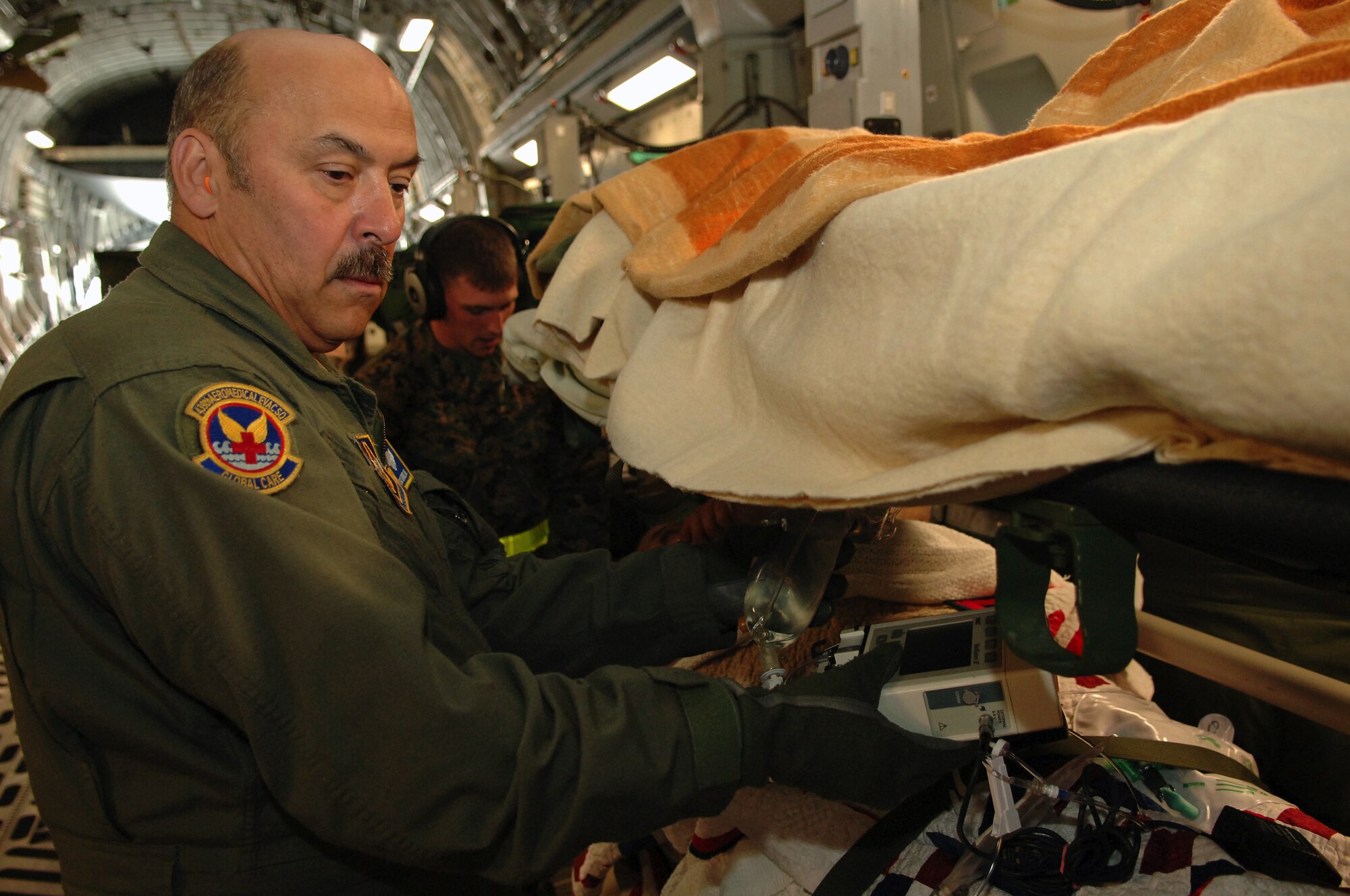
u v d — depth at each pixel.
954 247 0.46
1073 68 1.74
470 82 7.50
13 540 0.66
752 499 0.58
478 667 0.62
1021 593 0.55
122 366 0.62
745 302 0.70
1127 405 0.40
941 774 0.66
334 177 0.75
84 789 0.69
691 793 0.60
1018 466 0.42
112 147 11.55
